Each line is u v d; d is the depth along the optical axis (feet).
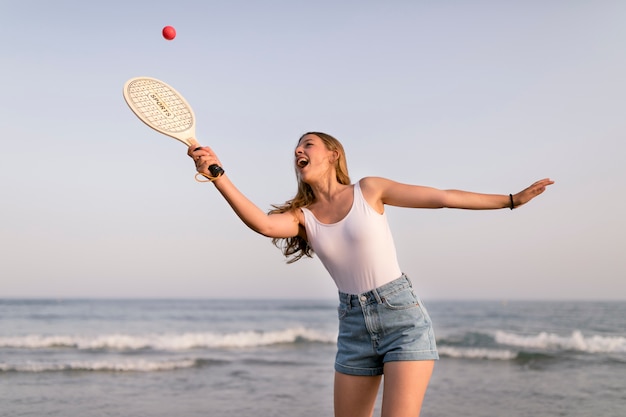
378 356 10.46
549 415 26.71
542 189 10.14
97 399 30.32
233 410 27.94
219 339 60.80
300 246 12.03
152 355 50.14
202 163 9.97
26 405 28.68
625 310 186.80
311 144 10.98
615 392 32.40
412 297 10.27
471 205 10.23
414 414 9.68
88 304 235.40
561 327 95.96
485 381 35.99
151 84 11.11
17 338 59.00
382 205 10.69
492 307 219.82
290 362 45.27
